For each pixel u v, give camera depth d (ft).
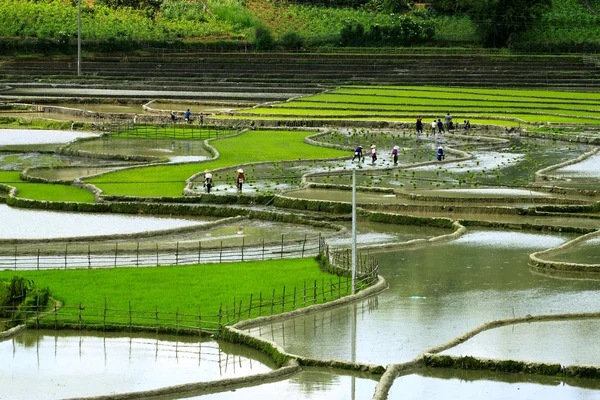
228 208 263.08
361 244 225.97
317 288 184.14
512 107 473.26
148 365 146.41
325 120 437.99
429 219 250.98
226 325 160.04
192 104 516.32
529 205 265.54
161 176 308.60
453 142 391.45
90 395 134.21
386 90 546.67
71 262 207.00
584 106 476.95
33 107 497.05
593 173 312.09
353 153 360.28
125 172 317.42
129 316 164.66
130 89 570.87
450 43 647.15
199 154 359.25
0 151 368.89
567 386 137.59
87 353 151.94
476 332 157.48
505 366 142.41
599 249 218.18
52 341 157.79
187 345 155.84
